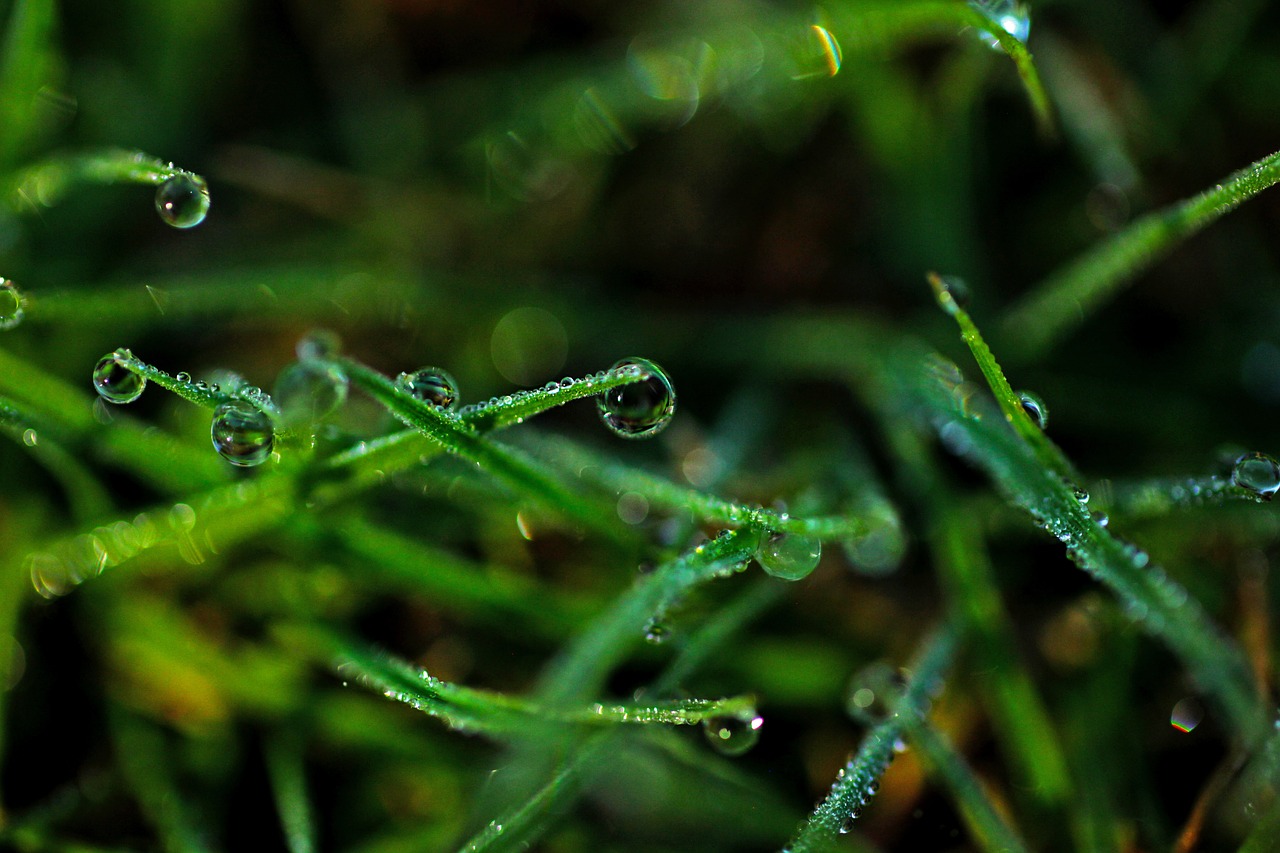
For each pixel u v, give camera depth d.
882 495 0.15
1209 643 0.14
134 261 0.16
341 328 0.16
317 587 0.14
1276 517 0.14
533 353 0.16
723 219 0.16
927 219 0.16
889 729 0.14
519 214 0.16
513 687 0.15
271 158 0.16
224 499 0.14
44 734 0.14
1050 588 0.15
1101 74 0.16
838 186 0.16
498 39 0.16
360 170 0.16
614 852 0.14
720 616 0.14
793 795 0.14
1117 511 0.14
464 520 0.15
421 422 0.14
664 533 0.14
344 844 0.14
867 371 0.15
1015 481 0.14
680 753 0.14
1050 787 0.14
